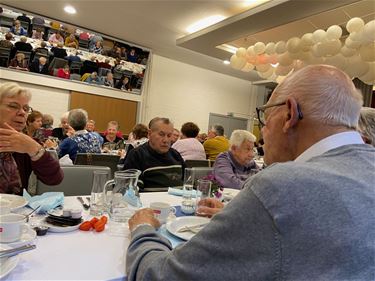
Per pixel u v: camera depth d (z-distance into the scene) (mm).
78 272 749
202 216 1322
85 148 3064
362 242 503
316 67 716
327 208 519
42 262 786
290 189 542
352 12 3963
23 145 1371
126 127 7000
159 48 6910
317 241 503
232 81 8984
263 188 565
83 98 6332
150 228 882
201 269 585
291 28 4770
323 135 663
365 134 1123
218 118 8766
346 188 541
